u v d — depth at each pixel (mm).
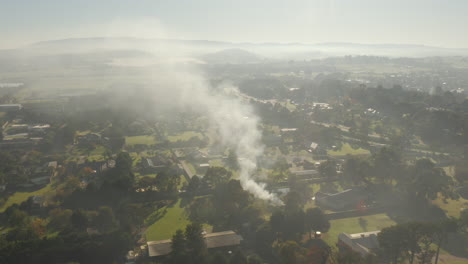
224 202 186625
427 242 140000
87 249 138375
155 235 160000
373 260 128375
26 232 149250
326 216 173875
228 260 132875
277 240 155125
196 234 141875
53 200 188250
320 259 131000
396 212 189375
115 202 184875
